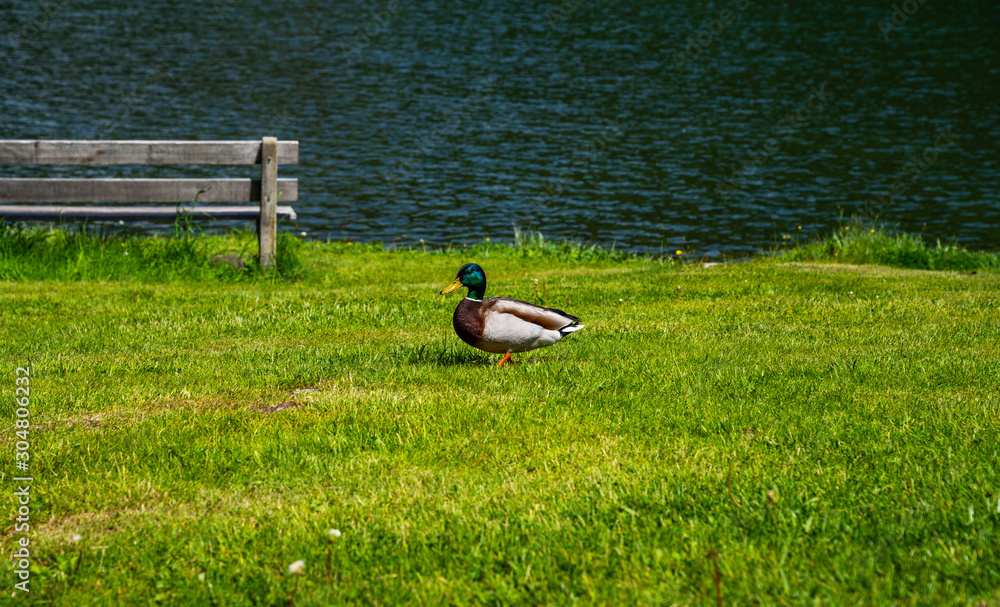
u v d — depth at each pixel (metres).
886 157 30.80
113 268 13.40
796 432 5.90
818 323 9.59
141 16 62.62
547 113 37.34
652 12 69.00
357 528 4.67
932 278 13.19
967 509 4.56
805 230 21.81
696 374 7.39
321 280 13.98
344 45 53.97
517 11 69.38
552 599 3.95
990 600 3.75
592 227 22.05
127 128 32.31
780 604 3.80
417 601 3.99
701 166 29.25
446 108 38.06
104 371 7.64
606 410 6.47
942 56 52.38
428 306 10.99
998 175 28.12
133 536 4.68
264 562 4.38
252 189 13.71
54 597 4.18
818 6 72.44
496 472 5.39
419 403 6.61
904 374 7.29
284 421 6.29
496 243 19.08
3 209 13.45
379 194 25.16
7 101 36.00
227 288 12.77
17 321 9.82
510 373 7.54
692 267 15.26
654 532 4.52
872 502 4.75
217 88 40.94
